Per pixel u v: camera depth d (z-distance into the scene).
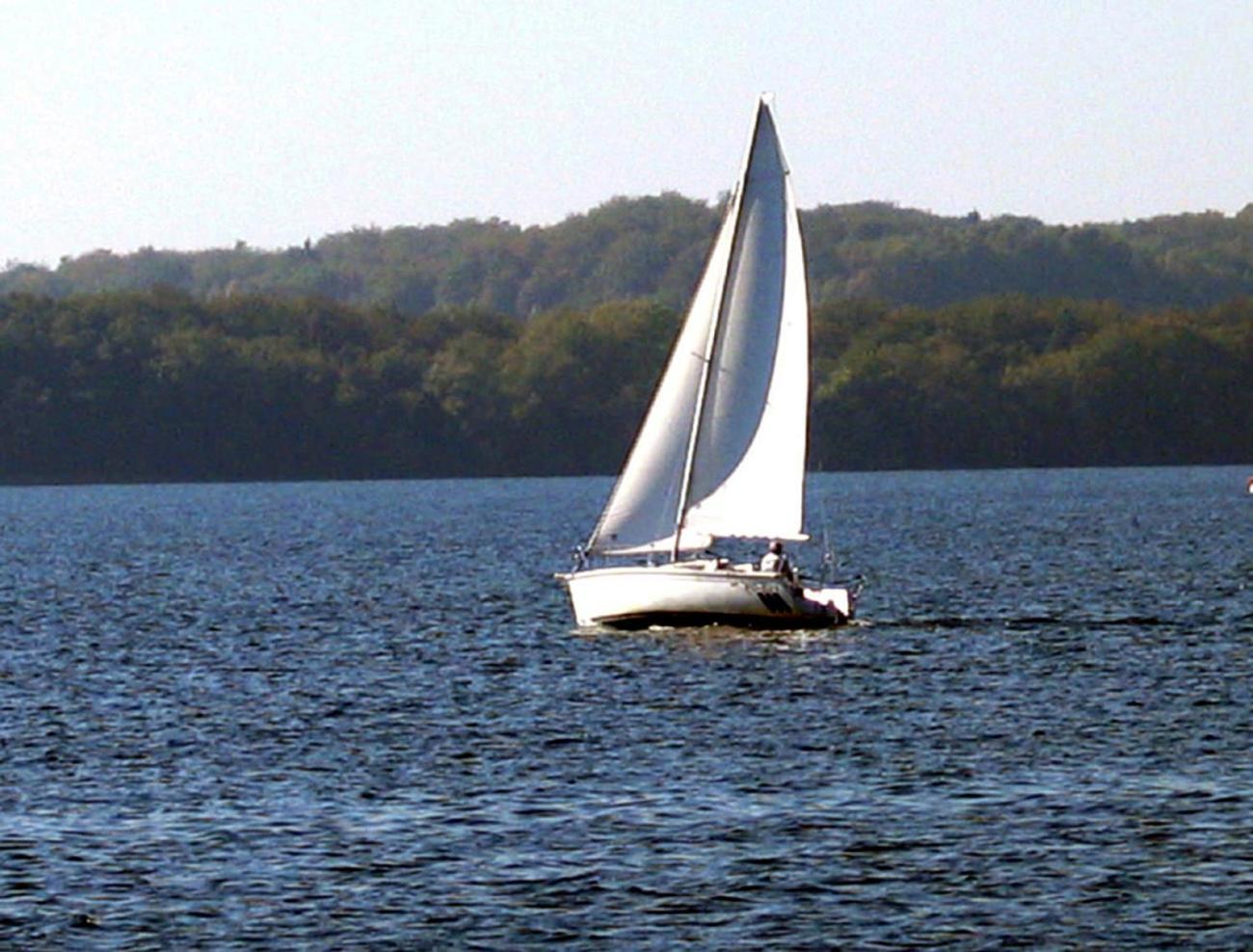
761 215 152.62
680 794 96.69
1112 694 125.00
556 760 105.62
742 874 82.38
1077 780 98.38
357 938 75.50
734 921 76.69
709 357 152.25
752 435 152.38
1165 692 125.50
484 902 79.31
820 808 93.19
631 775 101.44
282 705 126.00
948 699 123.75
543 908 78.50
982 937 74.88
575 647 151.88
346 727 117.06
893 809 92.81
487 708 123.12
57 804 96.00
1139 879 81.19
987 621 168.75
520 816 92.44
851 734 111.94
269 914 78.12
